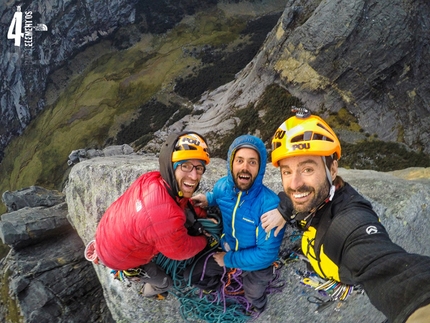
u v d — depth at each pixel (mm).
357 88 53969
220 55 106125
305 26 56031
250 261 3432
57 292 15492
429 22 48125
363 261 2105
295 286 4668
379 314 6359
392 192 5586
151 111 100188
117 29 124312
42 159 109938
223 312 4543
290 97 61500
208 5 119438
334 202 2588
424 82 50094
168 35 119250
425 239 5703
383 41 50531
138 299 4773
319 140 2498
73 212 7262
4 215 18109
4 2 130125
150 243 3051
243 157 3096
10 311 15625
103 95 113312
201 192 5105
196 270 3949
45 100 129750
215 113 74438
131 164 5730
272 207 3256
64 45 127438
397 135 51938
